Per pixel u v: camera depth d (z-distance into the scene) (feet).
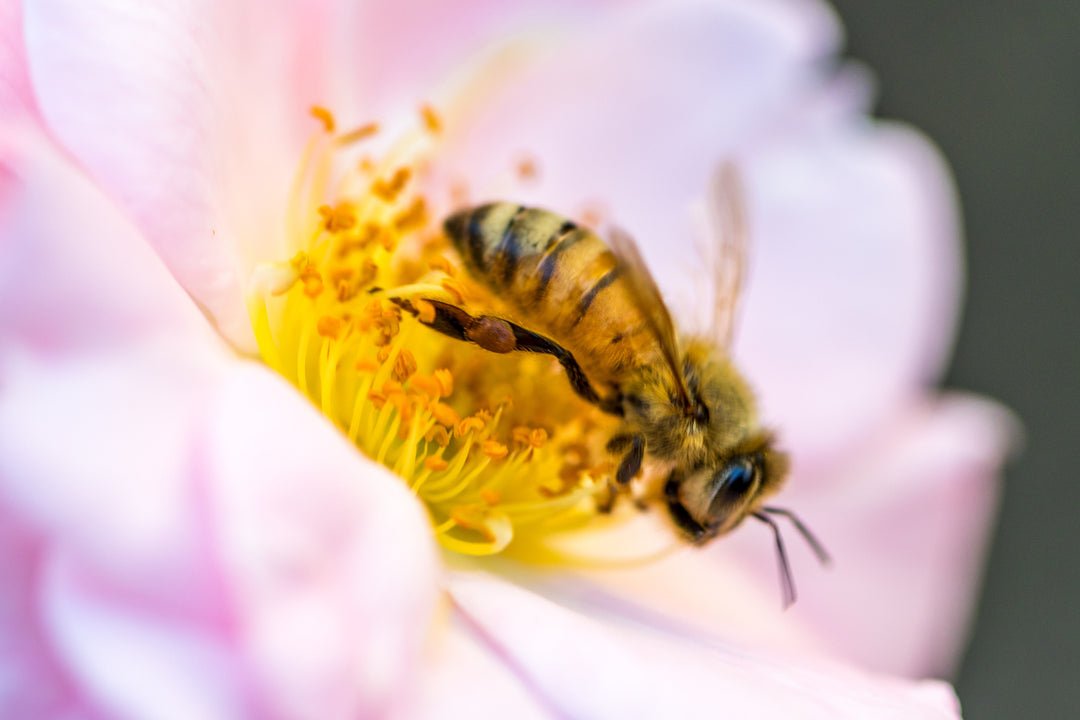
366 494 0.26
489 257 0.30
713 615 0.33
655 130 0.35
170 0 0.28
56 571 0.25
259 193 0.30
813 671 0.30
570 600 0.30
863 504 0.36
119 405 0.26
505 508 0.31
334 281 0.30
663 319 0.30
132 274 0.26
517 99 0.35
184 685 0.25
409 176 0.32
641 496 0.31
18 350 0.25
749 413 0.31
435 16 0.34
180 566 0.25
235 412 0.26
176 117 0.27
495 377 0.31
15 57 0.27
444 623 0.28
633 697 0.28
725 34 0.36
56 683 0.26
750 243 0.36
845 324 0.36
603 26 0.35
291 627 0.25
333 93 0.31
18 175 0.26
